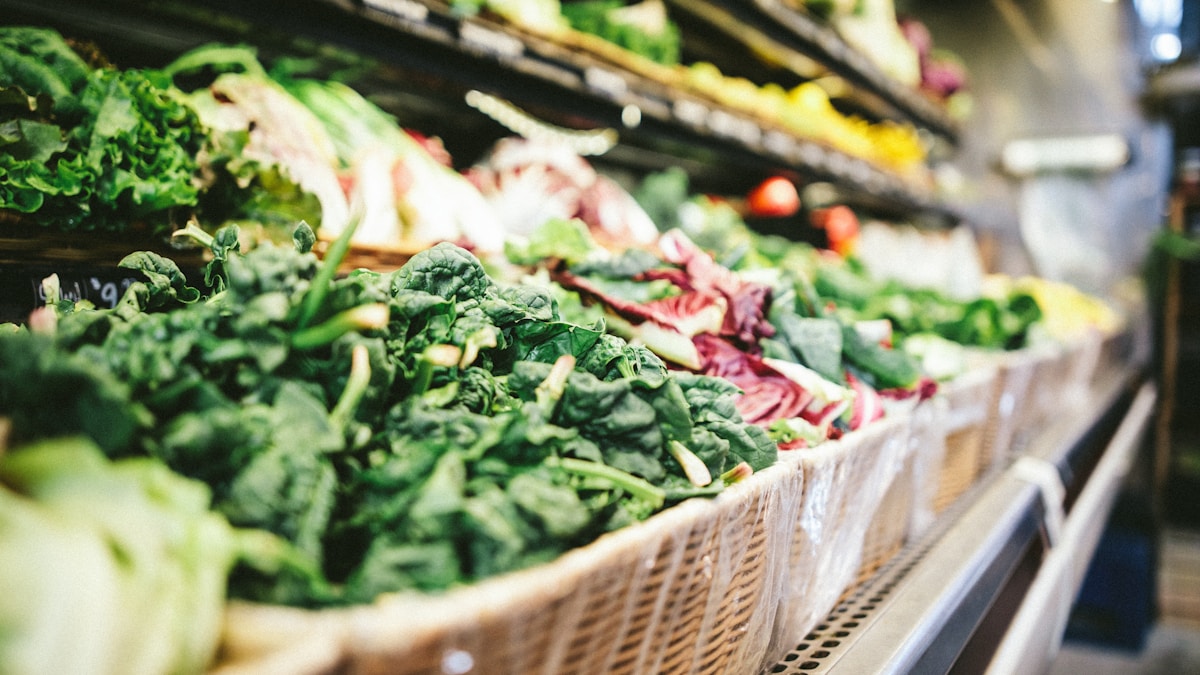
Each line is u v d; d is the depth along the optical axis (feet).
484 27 5.47
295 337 2.05
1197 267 14.21
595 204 6.82
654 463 2.43
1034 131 15.78
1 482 1.55
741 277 4.53
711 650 2.52
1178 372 14.32
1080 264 15.42
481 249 4.62
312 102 5.32
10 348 1.74
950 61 14.99
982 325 7.10
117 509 1.51
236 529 1.74
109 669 1.33
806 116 10.23
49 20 4.46
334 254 2.08
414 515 1.83
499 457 2.13
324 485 1.86
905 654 3.13
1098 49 15.03
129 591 1.40
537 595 1.72
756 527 2.61
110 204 3.27
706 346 3.93
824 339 4.14
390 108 7.20
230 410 1.90
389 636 1.49
